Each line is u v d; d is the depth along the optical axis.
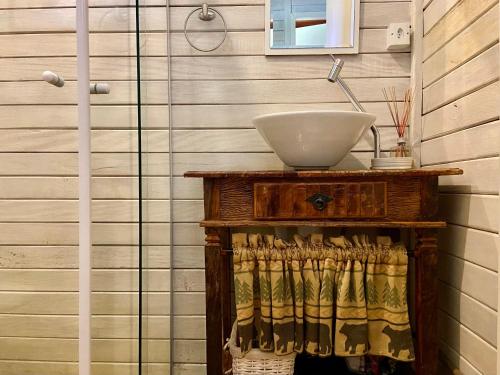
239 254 0.87
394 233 1.11
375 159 0.97
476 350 0.81
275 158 1.18
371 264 0.85
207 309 0.86
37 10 1.15
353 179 0.82
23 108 1.17
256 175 0.83
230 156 1.18
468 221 0.84
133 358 0.94
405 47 1.13
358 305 0.84
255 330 0.92
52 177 1.19
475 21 0.79
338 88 1.16
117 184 0.97
